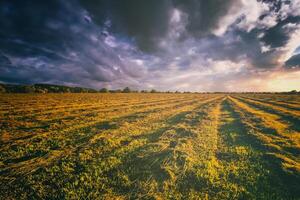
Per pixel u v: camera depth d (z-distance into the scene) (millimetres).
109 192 7672
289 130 16859
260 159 10555
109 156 11211
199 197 7344
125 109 34375
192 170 9320
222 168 9602
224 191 7680
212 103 49469
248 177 8641
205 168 9555
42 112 28875
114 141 14062
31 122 21422
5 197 7480
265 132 16469
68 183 8320
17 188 8078
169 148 12445
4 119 22625
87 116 25938
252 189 7754
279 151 11625
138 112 30516
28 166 10156
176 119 23922
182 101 57469
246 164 10008
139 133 16578
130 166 9836
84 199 7246
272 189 7668
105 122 21641
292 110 30094
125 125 19844
